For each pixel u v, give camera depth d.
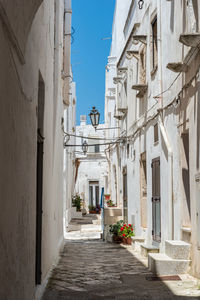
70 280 7.68
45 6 7.43
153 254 8.66
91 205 38.28
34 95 5.64
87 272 8.60
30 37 5.11
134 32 14.56
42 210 7.38
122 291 6.55
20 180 4.48
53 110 10.08
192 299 5.84
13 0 3.81
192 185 7.55
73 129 31.16
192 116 7.59
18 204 4.35
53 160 10.27
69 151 25.84
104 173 36.22
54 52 10.52
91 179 38.91
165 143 9.60
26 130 4.93
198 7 7.14
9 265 3.82
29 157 5.19
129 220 15.38
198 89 7.19
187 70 8.05
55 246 10.95
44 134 7.70
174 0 9.15
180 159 8.74
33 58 5.48
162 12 10.41
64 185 21.50
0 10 3.35
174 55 9.16
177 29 8.86
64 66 14.06
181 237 8.62
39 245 7.09
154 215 11.08
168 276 7.59
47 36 8.05
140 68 13.39
